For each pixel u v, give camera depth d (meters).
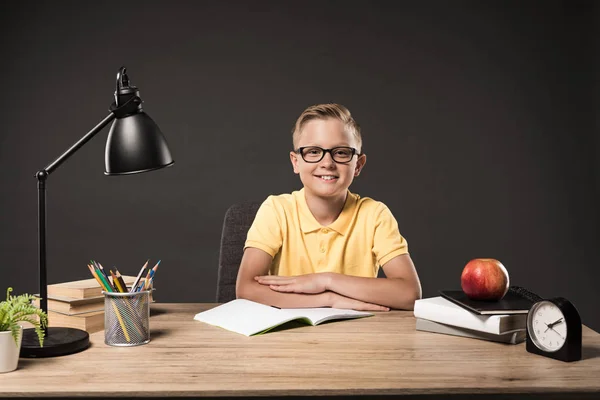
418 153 3.33
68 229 3.26
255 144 3.31
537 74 3.34
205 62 3.29
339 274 1.60
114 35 3.26
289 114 3.31
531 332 1.13
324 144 1.70
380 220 1.81
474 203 3.35
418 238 3.35
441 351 1.14
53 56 3.24
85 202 3.26
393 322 1.39
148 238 3.29
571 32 3.34
